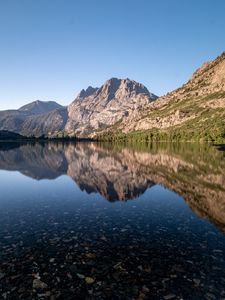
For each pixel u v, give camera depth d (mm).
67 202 33750
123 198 35969
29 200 34812
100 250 19391
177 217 27641
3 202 33625
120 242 20859
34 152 127250
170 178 51656
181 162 79000
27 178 52656
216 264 17562
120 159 91062
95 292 14477
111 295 14242
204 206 32062
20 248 19531
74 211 29594
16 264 17203
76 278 15750
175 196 37094
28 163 78375
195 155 104500
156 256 18578
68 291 14531
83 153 122750
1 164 75000
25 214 28266
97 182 48219
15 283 15164
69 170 63906
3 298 13883
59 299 13891
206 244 20734
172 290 14703
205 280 15695
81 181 49125
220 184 45500
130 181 48750
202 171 60156
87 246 20031
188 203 33344
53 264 17297
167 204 32938
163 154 111562
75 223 25344
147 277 15953
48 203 33219
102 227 24250
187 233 23031
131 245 20344
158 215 28266
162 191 40375
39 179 51500
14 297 13992
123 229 23797
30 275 15961
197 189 41781
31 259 17875
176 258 18312
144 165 72500
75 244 20375
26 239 21234
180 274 16312
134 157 98750
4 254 18516
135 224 25266
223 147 164375
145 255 18719
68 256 18391
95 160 88062
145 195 37812
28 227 24078
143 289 14781
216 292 14570
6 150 139500
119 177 53312
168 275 16188
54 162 81875
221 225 25297
